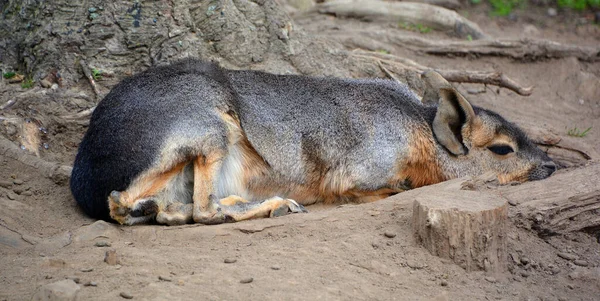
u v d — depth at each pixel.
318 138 10.20
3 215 9.09
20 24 12.29
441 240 8.34
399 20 18.11
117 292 7.23
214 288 7.38
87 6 12.05
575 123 15.12
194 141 9.30
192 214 9.32
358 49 14.95
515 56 16.89
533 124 14.38
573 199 9.70
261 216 9.48
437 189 9.81
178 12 12.45
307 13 18.38
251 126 9.93
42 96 11.61
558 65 16.97
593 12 22.41
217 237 8.83
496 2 22.48
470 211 8.23
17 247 8.46
